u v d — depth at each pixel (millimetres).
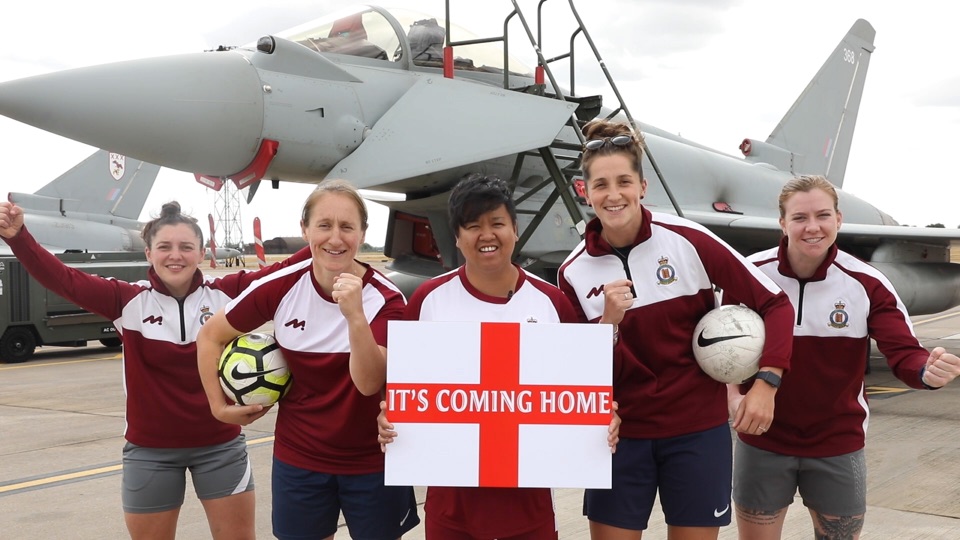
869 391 9016
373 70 8133
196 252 3080
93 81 6777
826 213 2756
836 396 2855
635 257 2703
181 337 3051
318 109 7559
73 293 3055
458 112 7727
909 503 4660
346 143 7727
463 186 2432
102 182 22047
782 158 14469
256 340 2711
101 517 4672
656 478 2746
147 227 3080
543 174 9117
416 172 7406
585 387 2400
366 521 2699
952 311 23703
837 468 2873
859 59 16109
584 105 8320
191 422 3051
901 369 2664
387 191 8719
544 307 2537
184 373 3041
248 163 7453
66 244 20359
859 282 2836
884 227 10242
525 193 8508
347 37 8438
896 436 6535
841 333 2836
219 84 7102
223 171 7469
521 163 7848
